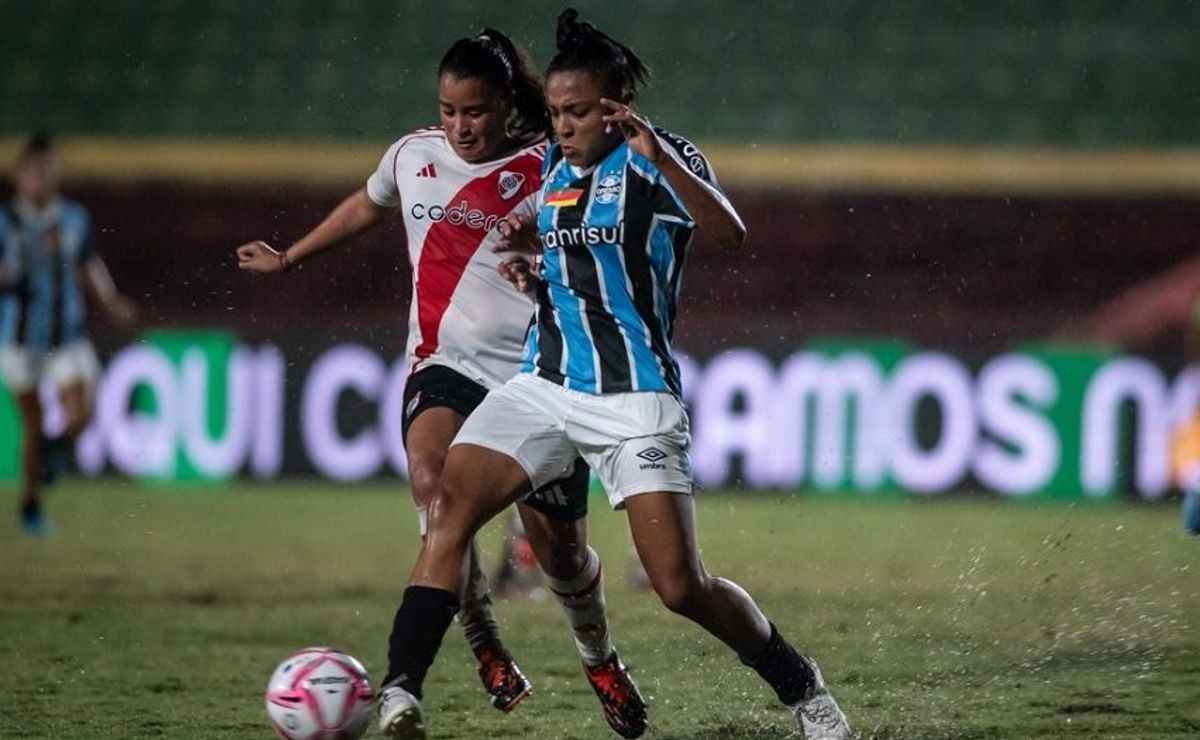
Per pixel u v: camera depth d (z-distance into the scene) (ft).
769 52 197.98
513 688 61.11
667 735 62.49
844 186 165.37
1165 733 62.64
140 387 161.38
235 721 64.69
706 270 164.76
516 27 198.90
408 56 198.29
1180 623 88.38
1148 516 139.85
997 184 164.35
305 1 203.82
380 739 59.26
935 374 152.56
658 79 194.39
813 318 164.04
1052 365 151.02
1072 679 73.10
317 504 147.74
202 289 167.73
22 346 130.11
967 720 64.80
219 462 159.02
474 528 54.65
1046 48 199.11
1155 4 203.51
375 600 98.94
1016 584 103.81
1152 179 163.02
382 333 159.94
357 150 173.37
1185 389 149.07
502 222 61.00
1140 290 162.81
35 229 130.52
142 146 171.42
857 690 70.49
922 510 144.36
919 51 198.18
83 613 93.20
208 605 96.53
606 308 54.65
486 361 61.98
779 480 152.25
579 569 59.31
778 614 92.07
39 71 197.98
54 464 132.05
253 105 193.47
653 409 54.49
